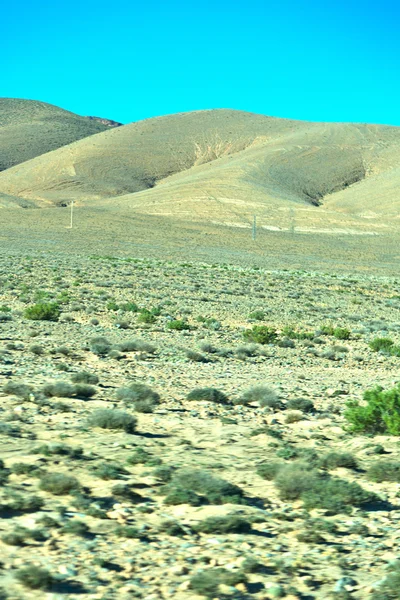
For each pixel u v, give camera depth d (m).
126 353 30.19
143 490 10.73
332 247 155.00
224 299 59.06
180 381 23.86
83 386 19.44
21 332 33.47
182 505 10.14
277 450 14.38
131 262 95.50
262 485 11.60
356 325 50.47
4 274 63.66
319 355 34.94
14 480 10.77
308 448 14.65
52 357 26.84
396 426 16.19
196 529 9.10
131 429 15.38
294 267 113.56
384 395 16.91
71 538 8.47
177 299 55.84
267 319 49.03
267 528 9.46
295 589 7.43
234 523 9.16
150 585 7.31
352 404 17.66
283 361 32.06
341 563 8.23
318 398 22.19
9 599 6.71
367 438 16.14
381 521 10.02
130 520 9.35
